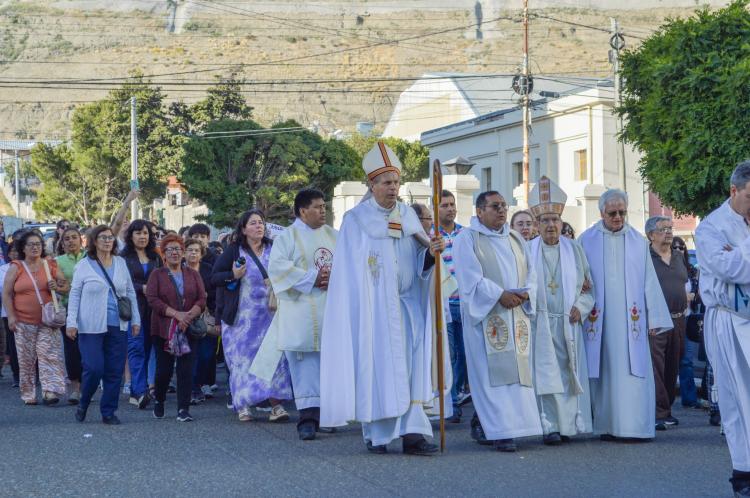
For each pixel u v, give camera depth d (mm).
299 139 55938
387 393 9359
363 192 28266
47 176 77250
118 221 14914
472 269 10016
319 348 10625
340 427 11344
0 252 16828
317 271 10711
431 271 9734
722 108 18969
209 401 14023
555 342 10406
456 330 12141
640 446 10117
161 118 74062
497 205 10180
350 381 9484
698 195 19828
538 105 45000
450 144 52688
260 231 12156
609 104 41031
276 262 10828
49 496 7734
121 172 73125
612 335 10516
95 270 11609
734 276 7371
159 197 78125
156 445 10070
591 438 10742
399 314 9547
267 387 11680
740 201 7496
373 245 9594
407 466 8875
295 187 55719
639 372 10414
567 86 56531
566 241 10633
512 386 9836
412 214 9797
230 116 71750
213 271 12109
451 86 68125
